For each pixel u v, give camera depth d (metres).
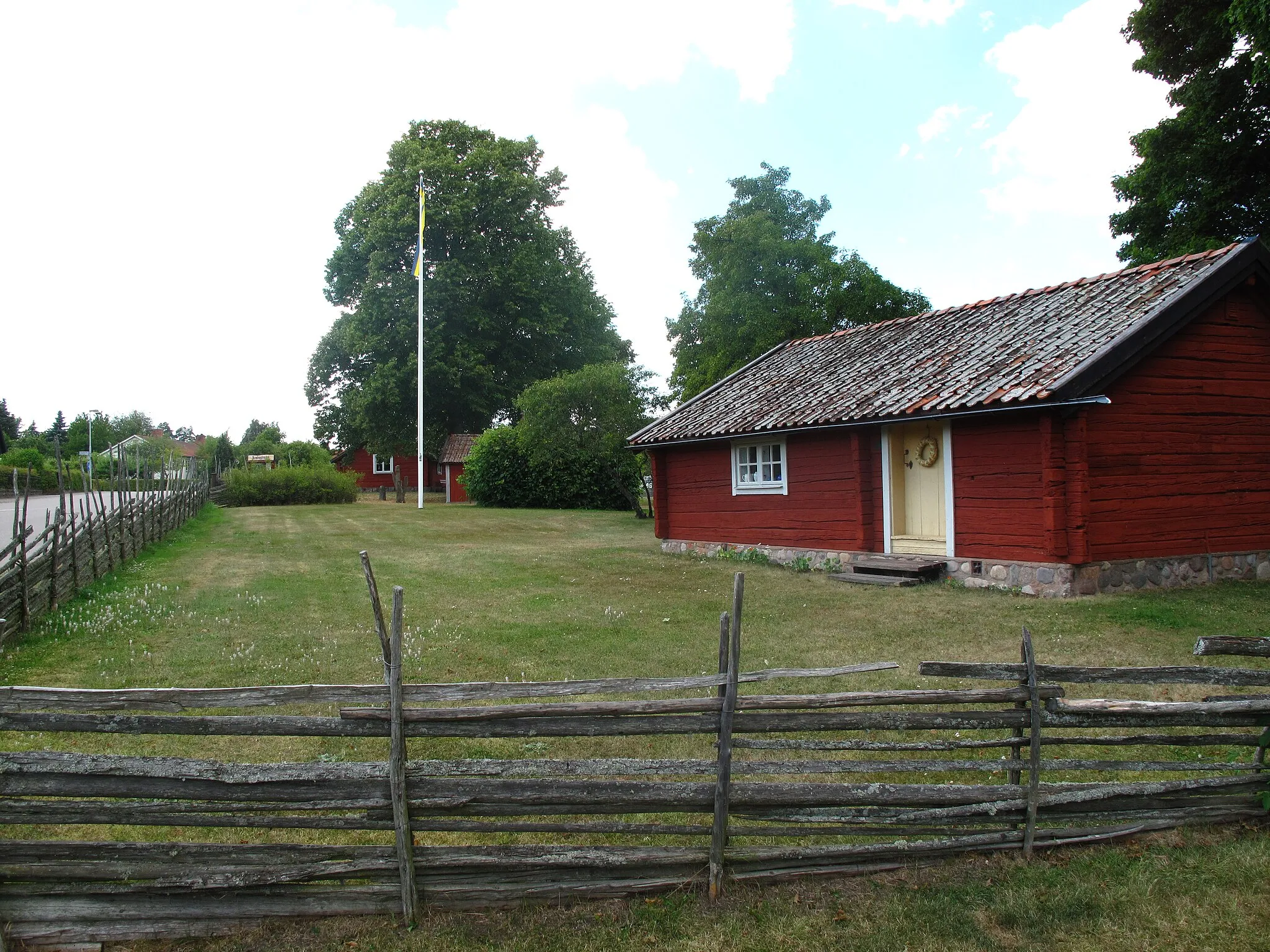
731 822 4.19
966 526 12.18
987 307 15.35
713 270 30.56
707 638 9.09
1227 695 6.74
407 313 42.59
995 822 4.36
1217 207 19.77
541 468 34.94
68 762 3.65
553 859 3.95
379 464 53.81
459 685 3.82
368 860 3.86
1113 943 3.65
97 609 10.47
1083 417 10.72
